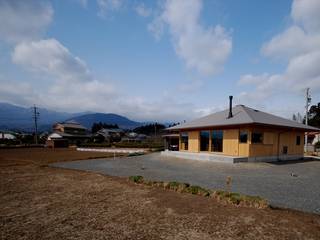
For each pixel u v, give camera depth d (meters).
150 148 35.56
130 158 20.33
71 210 5.59
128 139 69.50
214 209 5.59
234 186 8.53
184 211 5.45
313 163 16.83
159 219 4.96
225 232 4.31
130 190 7.55
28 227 4.61
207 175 10.98
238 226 4.58
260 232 4.31
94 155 24.06
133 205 5.93
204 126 18.59
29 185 8.45
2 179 9.72
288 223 4.73
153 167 14.12
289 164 15.67
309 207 6.03
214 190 7.60
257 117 17.59
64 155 24.16
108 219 4.98
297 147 19.84
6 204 6.11
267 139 17.17
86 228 4.53
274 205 6.19
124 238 4.11
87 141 55.31
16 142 50.56
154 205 5.92
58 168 13.62
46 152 29.48
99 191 7.45
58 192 7.35
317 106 44.44
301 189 8.09
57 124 63.97
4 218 5.11
